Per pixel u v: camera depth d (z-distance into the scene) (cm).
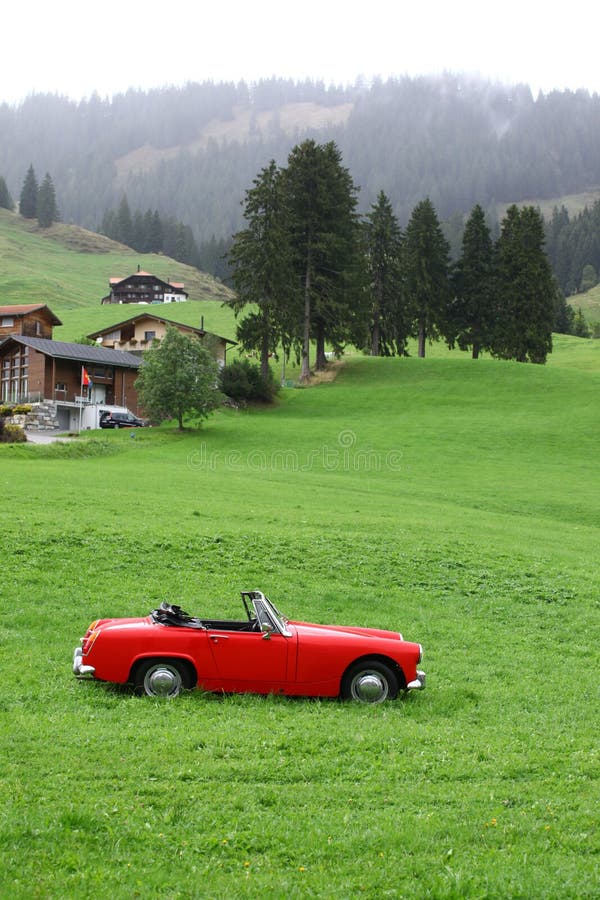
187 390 6084
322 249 8100
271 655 1148
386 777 872
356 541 2394
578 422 6669
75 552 2038
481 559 2317
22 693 1126
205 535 2291
